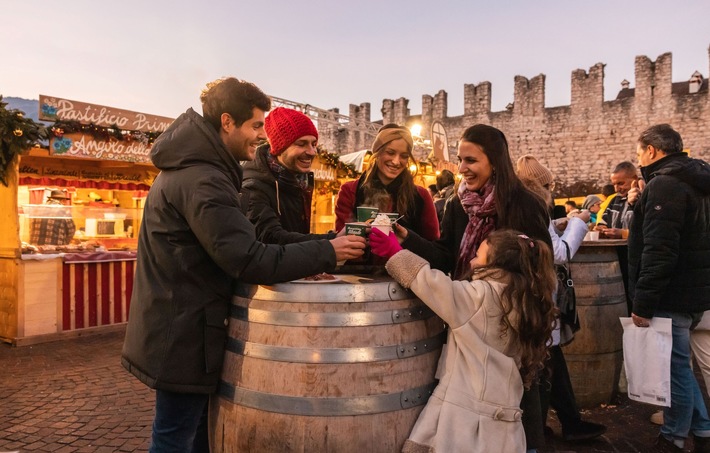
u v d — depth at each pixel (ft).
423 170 40.60
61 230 21.74
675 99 87.10
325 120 46.06
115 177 27.45
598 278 13.10
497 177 7.13
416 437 5.84
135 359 6.12
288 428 5.70
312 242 6.05
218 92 6.48
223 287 6.22
